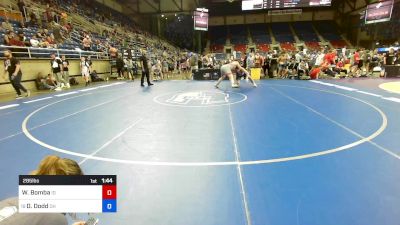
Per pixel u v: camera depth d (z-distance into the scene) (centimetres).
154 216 258
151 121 622
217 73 1722
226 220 248
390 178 316
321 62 1639
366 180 313
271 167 357
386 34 3027
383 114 632
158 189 308
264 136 490
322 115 639
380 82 1302
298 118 615
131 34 3191
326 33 4094
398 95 904
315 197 281
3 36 1316
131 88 1295
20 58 1223
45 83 1305
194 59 2141
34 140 494
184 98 948
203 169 357
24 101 937
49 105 851
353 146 425
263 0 2492
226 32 4494
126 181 328
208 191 301
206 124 585
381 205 262
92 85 1482
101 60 1886
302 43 4003
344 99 846
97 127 577
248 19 4475
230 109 735
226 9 4081
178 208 271
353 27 3716
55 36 1600
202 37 4284
